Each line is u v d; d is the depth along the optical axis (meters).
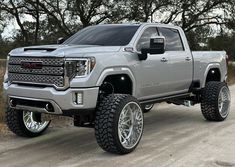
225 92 8.98
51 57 5.84
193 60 8.36
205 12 32.78
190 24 32.91
